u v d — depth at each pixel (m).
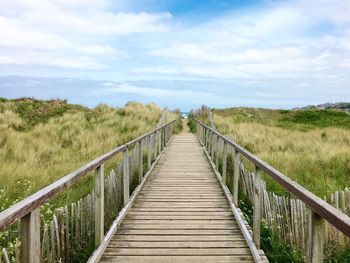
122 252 4.53
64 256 4.19
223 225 5.67
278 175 3.28
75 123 16.83
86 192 6.83
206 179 9.30
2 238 3.98
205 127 14.77
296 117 38.97
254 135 15.55
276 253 4.77
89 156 10.68
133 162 8.34
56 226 3.98
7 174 7.22
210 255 4.47
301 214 4.88
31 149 10.40
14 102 22.36
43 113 20.59
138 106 26.91
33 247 2.41
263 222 5.52
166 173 10.09
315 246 2.40
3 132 12.05
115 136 14.21
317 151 11.69
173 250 4.61
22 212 2.18
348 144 13.95
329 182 8.06
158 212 6.37
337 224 1.96
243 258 4.38
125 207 6.30
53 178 7.63
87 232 4.94
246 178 7.37
